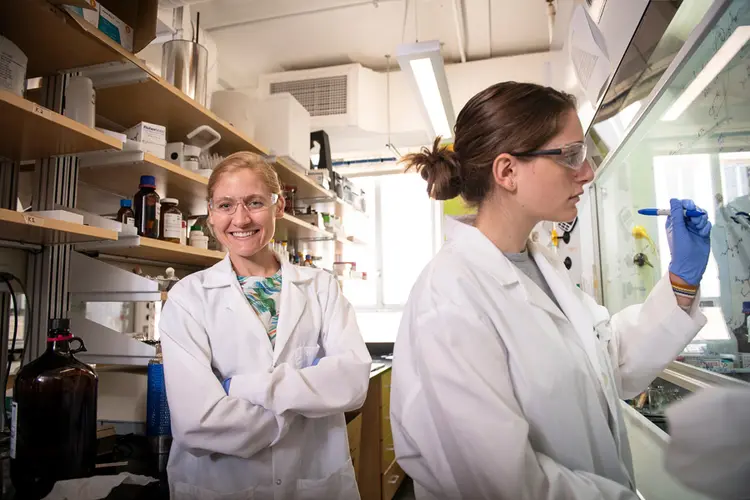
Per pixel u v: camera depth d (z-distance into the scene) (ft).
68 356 3.90
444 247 3.04
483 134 2.71
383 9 10.42
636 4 3.44
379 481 8.86
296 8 10.34
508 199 2.79
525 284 2.79
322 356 4.52
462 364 2.32
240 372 3.95
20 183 5.18
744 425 2.21
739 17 2.46
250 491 3.68
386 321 15.80
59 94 4.76
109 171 5.39
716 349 3.27
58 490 3.40
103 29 4.37
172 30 7.57
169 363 3.76
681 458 2.55
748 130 2.69
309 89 12.22
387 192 16.15
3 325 4.54
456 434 2.27
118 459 4.34
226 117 7.84
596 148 5.84
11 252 4.61
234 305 4.11
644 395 4.60
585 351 2.84
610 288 6.39
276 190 4.43
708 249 3.01
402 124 12.35
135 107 5.67
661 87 3.46
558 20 6.98
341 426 4.28
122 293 4.97
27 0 3.47
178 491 3.75
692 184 3.58
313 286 4.66
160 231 5.61
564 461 2.48
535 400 2.48
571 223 8.28
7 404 4.51
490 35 11.44
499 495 2.11
